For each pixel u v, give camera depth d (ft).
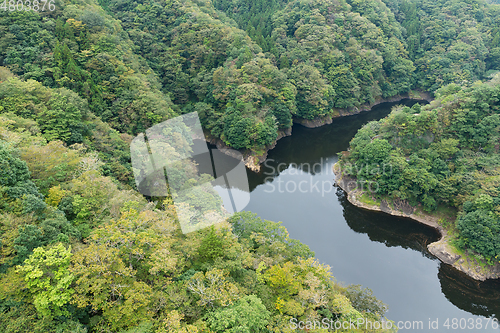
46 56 146.61
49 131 107.45
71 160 87.45
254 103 187.01
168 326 51.72
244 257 70.95
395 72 284.20
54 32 161.27
